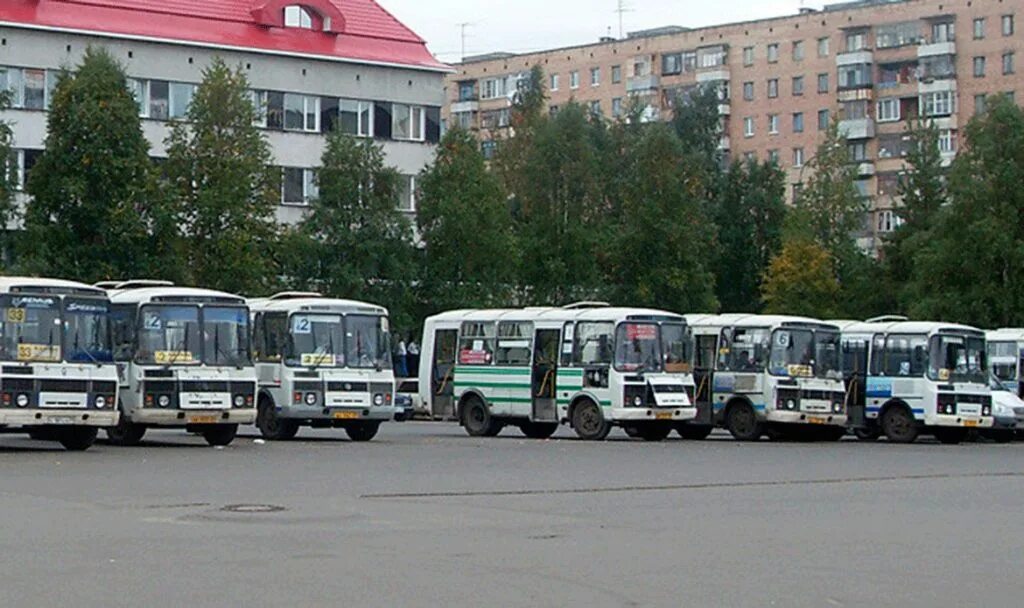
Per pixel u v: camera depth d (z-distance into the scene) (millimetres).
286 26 80000
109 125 58688
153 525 18656
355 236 66688
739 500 22969
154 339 34750
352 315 40000
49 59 71875
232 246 59531
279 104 78812
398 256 67688
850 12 114625
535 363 42875
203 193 59750
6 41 70812
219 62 62375
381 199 67688
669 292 79375
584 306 43500
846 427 45125
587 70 127500
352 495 22953
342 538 17516
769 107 118625
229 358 35375
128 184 59062
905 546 17359
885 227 112000
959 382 43656
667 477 27406
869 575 15086
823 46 116000
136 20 74938
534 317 43281
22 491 23156
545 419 42594
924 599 13719
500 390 43688
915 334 44000
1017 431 49656
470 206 69688
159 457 31344
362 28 83125
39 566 15109
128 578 14375
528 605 13117
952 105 109375
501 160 85375
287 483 25016
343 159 67250
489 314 44594
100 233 58562
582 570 15180
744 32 120062
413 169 82812
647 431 43375
